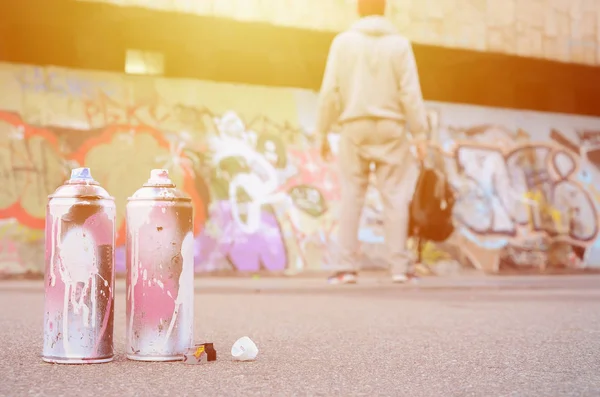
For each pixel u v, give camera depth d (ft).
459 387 6.02
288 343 9.30
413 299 18.10
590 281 29.96
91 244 7.19
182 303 7.49
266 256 42.50
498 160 49.85
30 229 38.55
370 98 23.04
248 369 6.97
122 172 40.86
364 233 44.24
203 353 7.36
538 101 52.26
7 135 39.09
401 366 7.24
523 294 20.49
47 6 38.68
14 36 39.91
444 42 46.65
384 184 23.62
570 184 51.62
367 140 23.22
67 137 40.14
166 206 7.47
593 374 6.75
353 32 23.52
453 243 47.14
